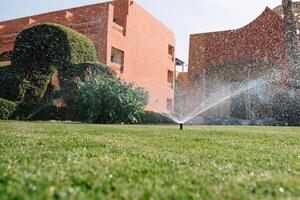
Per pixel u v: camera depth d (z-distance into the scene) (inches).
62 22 945.5
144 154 145.1
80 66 733.3
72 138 223.0
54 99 756.0
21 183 75.7
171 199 69.5
